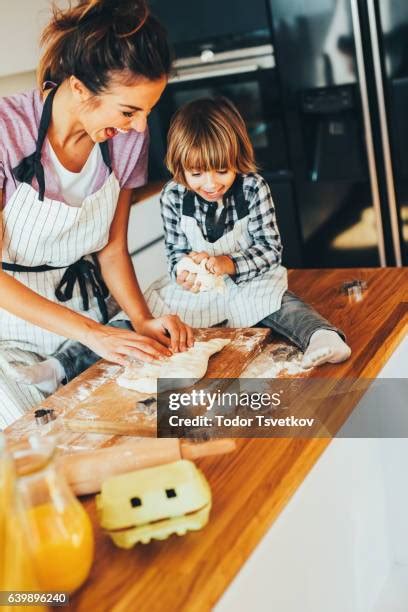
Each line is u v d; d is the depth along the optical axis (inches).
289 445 50.9
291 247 146.2
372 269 79.7
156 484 43.7
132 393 59.6
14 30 115.0
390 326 65.3
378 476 66.5
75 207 71.0
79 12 60.3
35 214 70.6
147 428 54.6
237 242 75.6
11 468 34.6
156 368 61.9
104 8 59.3
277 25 129.4
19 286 68.5
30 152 68.4
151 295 78.6
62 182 70.8
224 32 134.1
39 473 39.3
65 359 72.9
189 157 69.1
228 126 69.1
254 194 74.4
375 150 133.4
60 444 55.2
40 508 39.3
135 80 59.7
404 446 66.9
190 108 71.0
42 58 64.7
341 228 140.6
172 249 77.2
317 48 128.7
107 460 47.7
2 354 73.2
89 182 72.4
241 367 61.6
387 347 62.1
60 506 39.6
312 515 52.3
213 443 47.9
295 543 49.6
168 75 62.2
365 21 125.2
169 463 47.0
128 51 58.5
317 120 135.4
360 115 130.5
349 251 141.9
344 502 58.3
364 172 134.6
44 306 68.0
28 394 71.2
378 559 67.3
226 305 73.0
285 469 48.3
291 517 48.9
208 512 43.2
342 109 130.9
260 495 46.0
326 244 143.3
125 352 64.6
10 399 70.7
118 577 41.0
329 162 136.7
